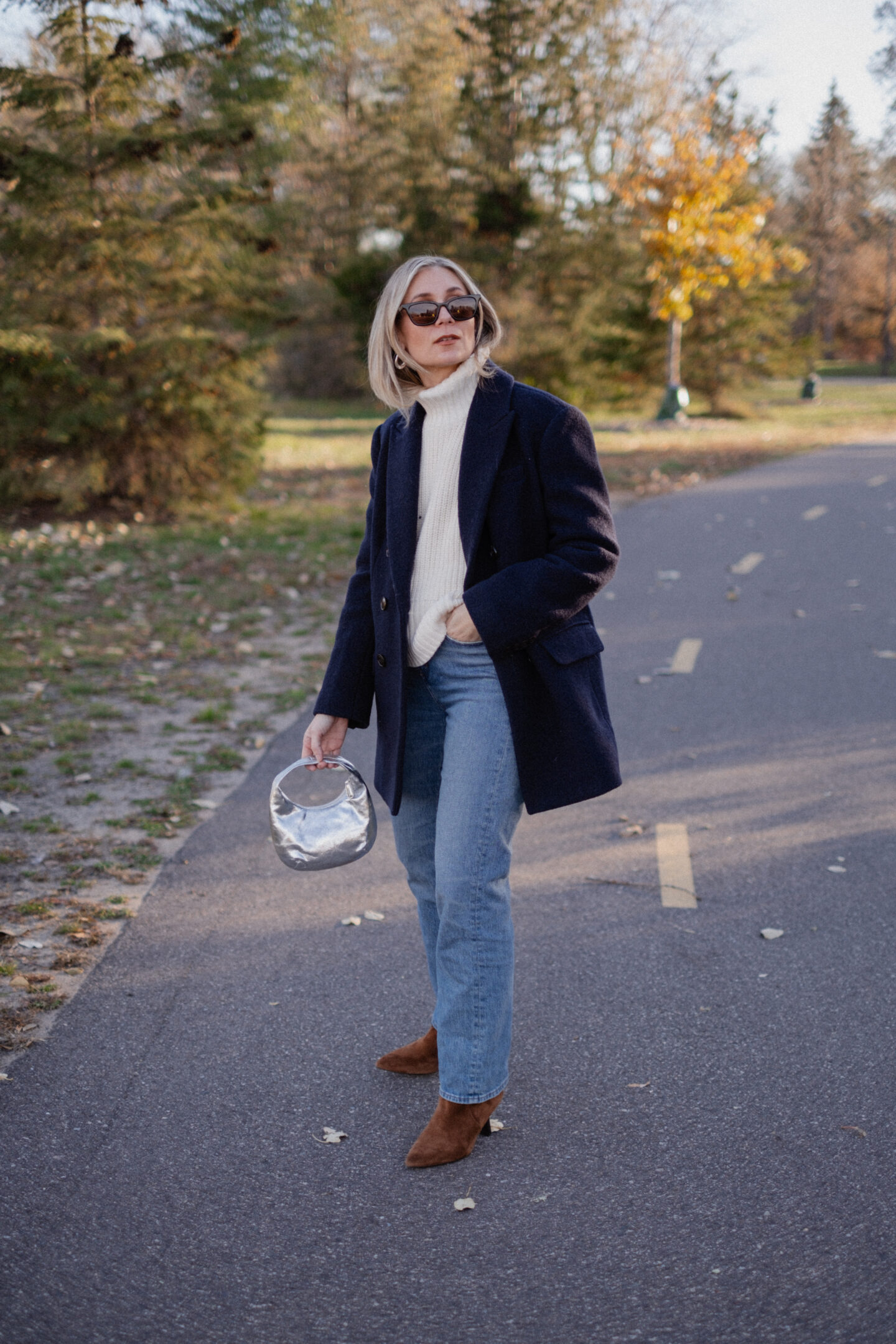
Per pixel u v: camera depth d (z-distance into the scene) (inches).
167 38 475.5
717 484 643.5
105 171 468.1
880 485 600.4
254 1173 100.2
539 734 98.6
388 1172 100.4
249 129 474.0
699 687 258.2
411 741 104.9
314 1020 125.6
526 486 97.8
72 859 167.6
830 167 2797.7
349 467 745.6
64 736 221.8
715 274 1035.3
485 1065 101.5
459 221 1207.6
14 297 462.9
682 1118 107.1
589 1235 91.6
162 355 480.4
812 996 128.6
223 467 520.4
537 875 163.8
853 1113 106.9
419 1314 83.4
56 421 466.3
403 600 100.7
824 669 268.5
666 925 147.2
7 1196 96.7
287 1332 81.9
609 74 1114.7
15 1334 81.3
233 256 492.4
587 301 1120.2
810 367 1614.2
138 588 367.6
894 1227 91.3
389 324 100.9
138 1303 84.7
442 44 1213.7
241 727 231.8
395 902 155.5
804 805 187.5
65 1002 128.3
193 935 145.3
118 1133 105.6
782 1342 80.0
